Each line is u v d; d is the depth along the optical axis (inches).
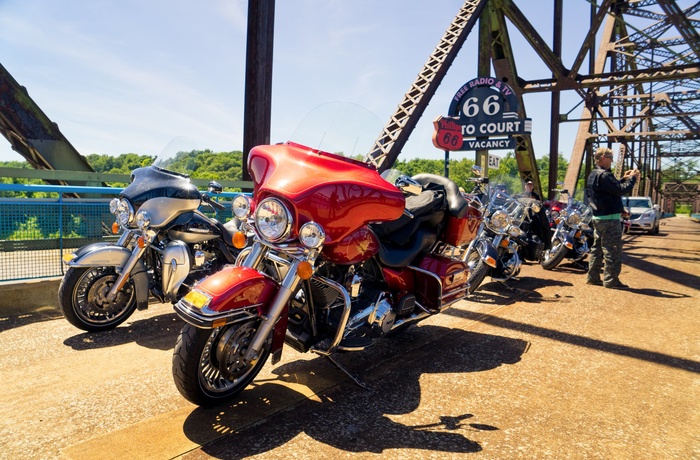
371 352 156.4
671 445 101.3
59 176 232.8
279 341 113.3
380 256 135.9
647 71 558.9
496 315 206.4
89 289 160.7
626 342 170.9
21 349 147.3
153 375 129.7
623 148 1507.1
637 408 118.6
